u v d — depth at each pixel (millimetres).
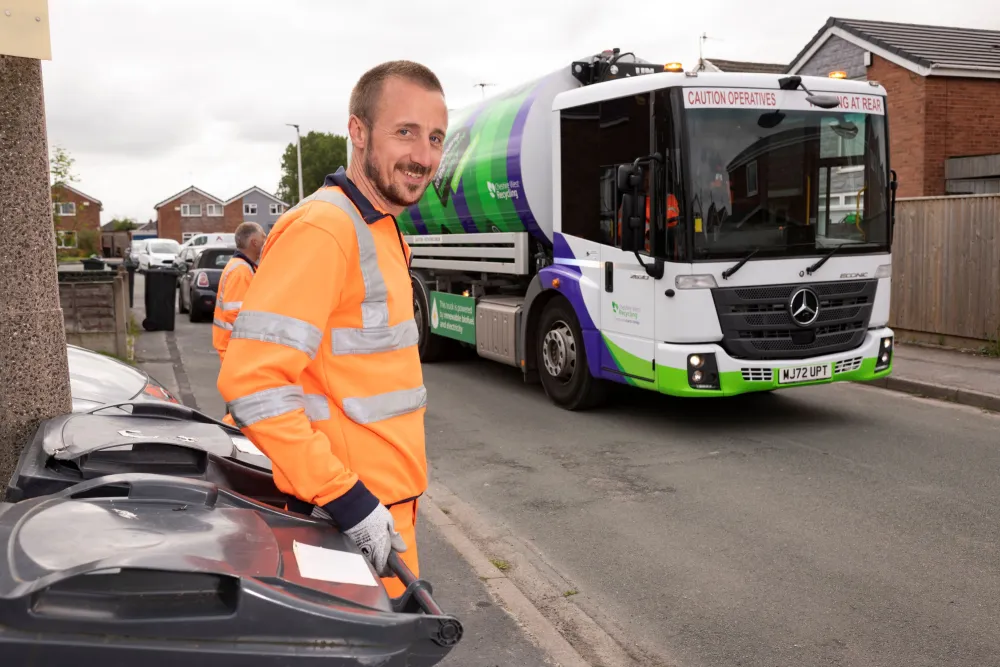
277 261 1938
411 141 2072
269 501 2482
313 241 1936
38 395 2643
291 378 1903
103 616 1472
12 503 1977
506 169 8945
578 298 8156
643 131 7316
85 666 1452
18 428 2613
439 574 4336
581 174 8078
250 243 5812
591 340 8062
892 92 16875
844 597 4258
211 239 40969
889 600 4211
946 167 16250
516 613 3898
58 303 2730
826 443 7199
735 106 7137
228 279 5703
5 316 2578
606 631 3939
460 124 10422
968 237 11133
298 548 1823
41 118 2621
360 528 1919
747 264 7098
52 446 2283
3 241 2564
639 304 7438
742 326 7121
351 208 2035
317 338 1935
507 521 5445
